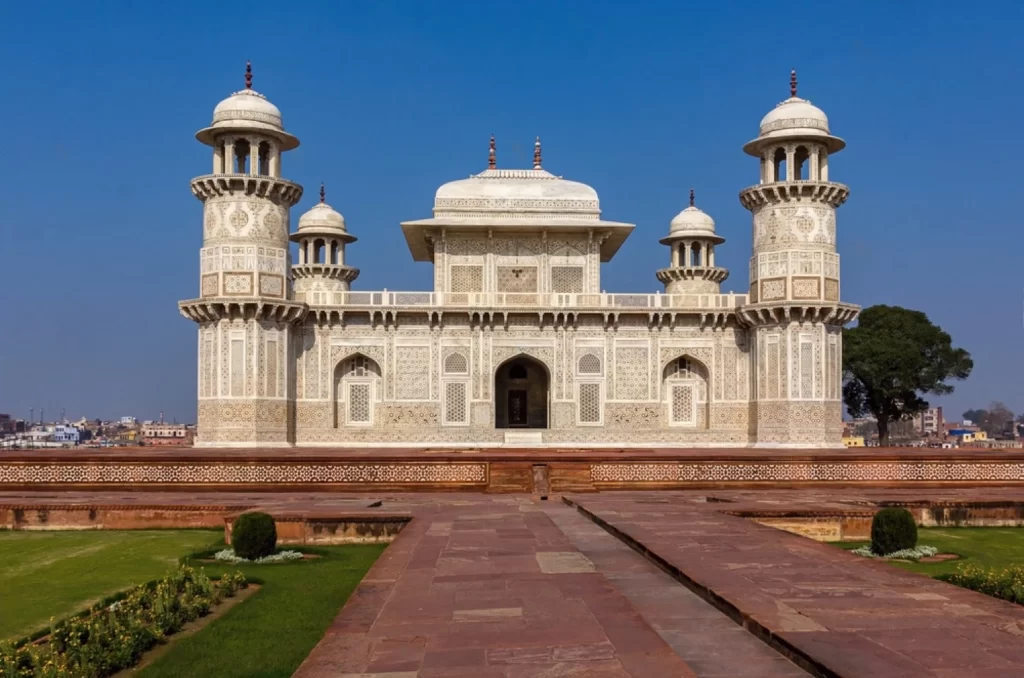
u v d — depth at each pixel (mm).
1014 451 22938
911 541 12805
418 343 34219
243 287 31188
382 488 20672
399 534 12539
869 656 6449
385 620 7684
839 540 14219
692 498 17812
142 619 8586
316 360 33844
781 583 8828
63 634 8016
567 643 6945
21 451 23172
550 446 33344
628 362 34469
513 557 10609
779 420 31656
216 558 12367
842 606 7895
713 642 7277
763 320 32281
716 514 14242
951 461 21750
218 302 30891
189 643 8289
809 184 31391
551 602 8273
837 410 31797
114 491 21016
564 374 34344
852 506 15328
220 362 31188
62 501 16672
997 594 9688
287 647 8148
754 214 32875
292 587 10609
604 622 7562
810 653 6535
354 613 7992
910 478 21672
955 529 15500
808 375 31359
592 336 34500
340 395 34125
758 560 10039
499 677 6188
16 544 14047
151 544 13875
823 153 32094
